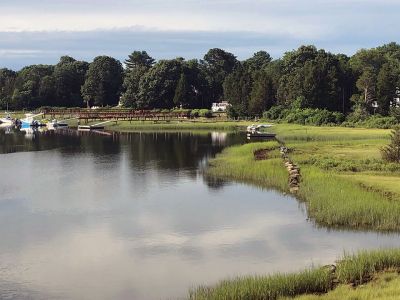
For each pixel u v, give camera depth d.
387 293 18.17
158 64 163.75
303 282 19.84
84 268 25.27
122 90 183.62
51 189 44.34
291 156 55.50
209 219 33.62
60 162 61.66
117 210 36.59
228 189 43.03
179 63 163.88
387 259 21.61
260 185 44.31
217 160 59.34
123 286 23.02
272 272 23.75
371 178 41.84
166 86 158.50
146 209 36.75
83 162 61.56
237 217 33.94
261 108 135.00
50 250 27.95
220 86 175.50
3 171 54.47
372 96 121.31
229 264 25.28
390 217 30.73
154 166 57.38
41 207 37.69
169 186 45.03
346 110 132.75
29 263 26.03
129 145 81.19
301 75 128.75
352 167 46.88
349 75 134.88
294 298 18.81
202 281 23.22
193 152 70.25
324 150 62.09
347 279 20.33
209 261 25.78
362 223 30.91
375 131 91.69
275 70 162.12
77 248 28.22
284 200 38.53
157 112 149.50
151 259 26.30
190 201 38.94
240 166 50.25
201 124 122.50
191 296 20.97
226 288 20.03
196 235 30.19
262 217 33.84
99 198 40.56
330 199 34.06
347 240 28.34
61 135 103.88
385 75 118.88
